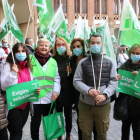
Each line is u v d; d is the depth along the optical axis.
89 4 20.64
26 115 3.13
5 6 3.01
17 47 2.99
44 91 3.44
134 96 3.25
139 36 3.90
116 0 21.30
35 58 3.52
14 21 3.38
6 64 2.95
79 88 2.96
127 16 3.79
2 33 3.69
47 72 3.50
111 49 4.04
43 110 3.61
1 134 2.89
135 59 3.31
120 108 3.28
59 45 3.89
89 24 20.67
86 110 3.04
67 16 20.28
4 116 2.78
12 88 2.88
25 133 4.52
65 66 3.88
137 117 3.23
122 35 4.04
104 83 2.98
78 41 3.73
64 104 3.88
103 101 2.96
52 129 3.41
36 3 3.91
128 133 3.48
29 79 3.13
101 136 3.06
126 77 3.34
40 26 4.45
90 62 3.02
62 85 3.86
